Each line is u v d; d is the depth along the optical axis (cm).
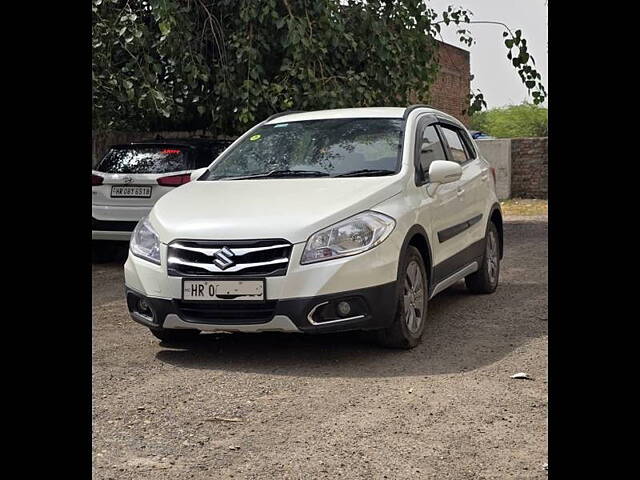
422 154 679
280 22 1118
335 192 598
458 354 598
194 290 565
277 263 554
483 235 800
